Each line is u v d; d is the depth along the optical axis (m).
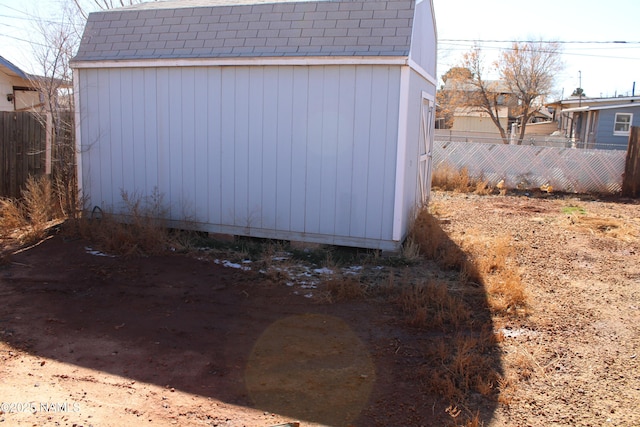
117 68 8.11
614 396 3.84
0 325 4.82
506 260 7.15
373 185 7.18
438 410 3.62
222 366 4.18
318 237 7.53
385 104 6.97
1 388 3.68
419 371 4.11
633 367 4.29
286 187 7.57
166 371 4.08
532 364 4.29
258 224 7.78
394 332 4.89
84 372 4.01
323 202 7.43
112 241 7.13
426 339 4.74
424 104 8.98
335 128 7.23
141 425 3.30
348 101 7.12
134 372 4.04
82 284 5.95
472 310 5.41
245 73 7.50
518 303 5.65
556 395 3.84
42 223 8.14
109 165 8.43
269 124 7.51
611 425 3.47
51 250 7.12
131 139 8.23
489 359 4.34
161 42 7.95
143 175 8.27
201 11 7.97
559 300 5.82
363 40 7.00
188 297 5.66
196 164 7.95
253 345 4.58
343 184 7.31
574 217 10.59
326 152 7.31
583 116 27.11
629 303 5.76
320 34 7.22
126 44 8.12
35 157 9.42
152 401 3.62
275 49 7.30
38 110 11.63
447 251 7.31
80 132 8.48
